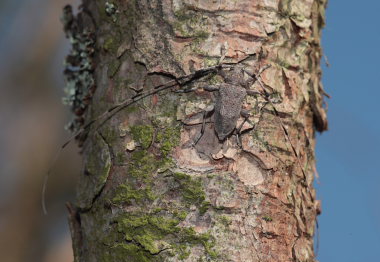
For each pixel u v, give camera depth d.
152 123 0.31
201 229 0.31
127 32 0.32
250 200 0.31
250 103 0.32
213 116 0.31
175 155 0.31
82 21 0.34
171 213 0.31
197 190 0.31
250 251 0.31
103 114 0.32
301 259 0.32
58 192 0.62
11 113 0.65
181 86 0.31
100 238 0.32
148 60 0.32
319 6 0.34
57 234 0.61
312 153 0.33
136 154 0.31
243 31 0.32
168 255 0.31
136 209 0.31
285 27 0.32
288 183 0.32
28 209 0.61
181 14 0.32
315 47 0.33
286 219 0.32
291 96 0.32
